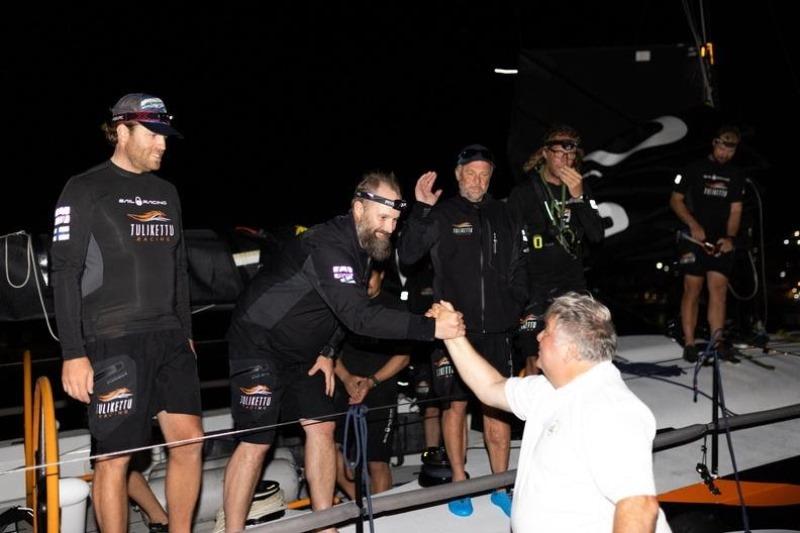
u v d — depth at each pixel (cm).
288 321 298
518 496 225
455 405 364
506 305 366
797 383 509
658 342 585
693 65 784
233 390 306
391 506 275
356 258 293
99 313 275
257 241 497
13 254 423
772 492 395
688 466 394
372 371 425
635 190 659
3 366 464
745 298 606
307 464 314
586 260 644
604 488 199
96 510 273
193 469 292
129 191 282
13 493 397
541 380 245
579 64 777
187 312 306
